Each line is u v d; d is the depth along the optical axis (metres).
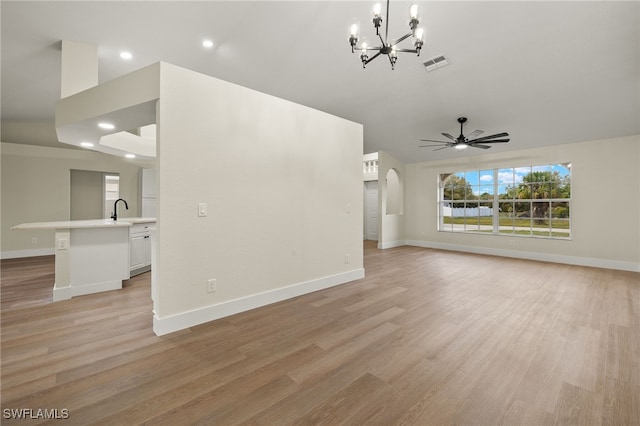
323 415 1.57
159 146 2.47
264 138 3.26
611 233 5.33
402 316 2.99
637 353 2.23
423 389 1.80
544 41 3.44
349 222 4.34
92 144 4.24
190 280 2.69
